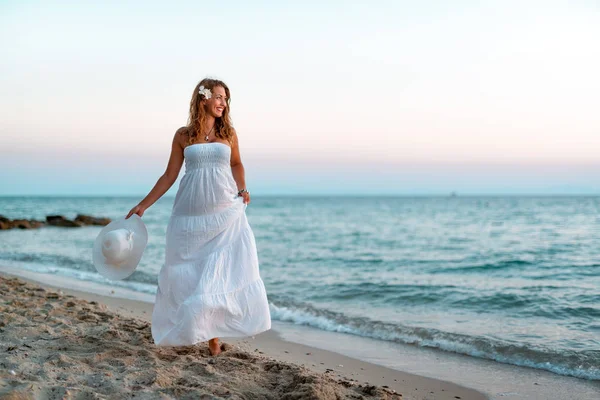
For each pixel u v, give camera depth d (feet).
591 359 17.21
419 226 123.03
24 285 25.25
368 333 21.59
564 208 264.52
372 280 38.96
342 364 16.78
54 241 72.74
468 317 25.13
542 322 23.75
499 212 213.66
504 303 28.50
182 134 13.64
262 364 13.53
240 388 11.60
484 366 16.92
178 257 13.19
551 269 44.21
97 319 17.42
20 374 11.30
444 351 18.84
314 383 11.73
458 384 14.94
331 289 34.35
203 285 12.62
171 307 13.08
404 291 32.94
